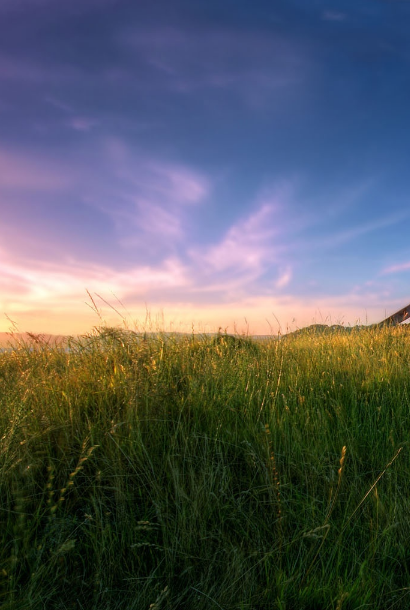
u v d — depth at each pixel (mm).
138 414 3209
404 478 2982
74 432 2998
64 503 2529
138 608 2031
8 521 2270
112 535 2379
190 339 5566
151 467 2723
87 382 3670
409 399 4105
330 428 3564
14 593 1989
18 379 3717
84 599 2092
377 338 6820
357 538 2523
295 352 5484
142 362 3779
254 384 4027
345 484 2828
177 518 2451
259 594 2111
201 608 2035
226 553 2322
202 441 3070
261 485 2744
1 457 2529
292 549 2396
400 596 2123
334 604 2035
